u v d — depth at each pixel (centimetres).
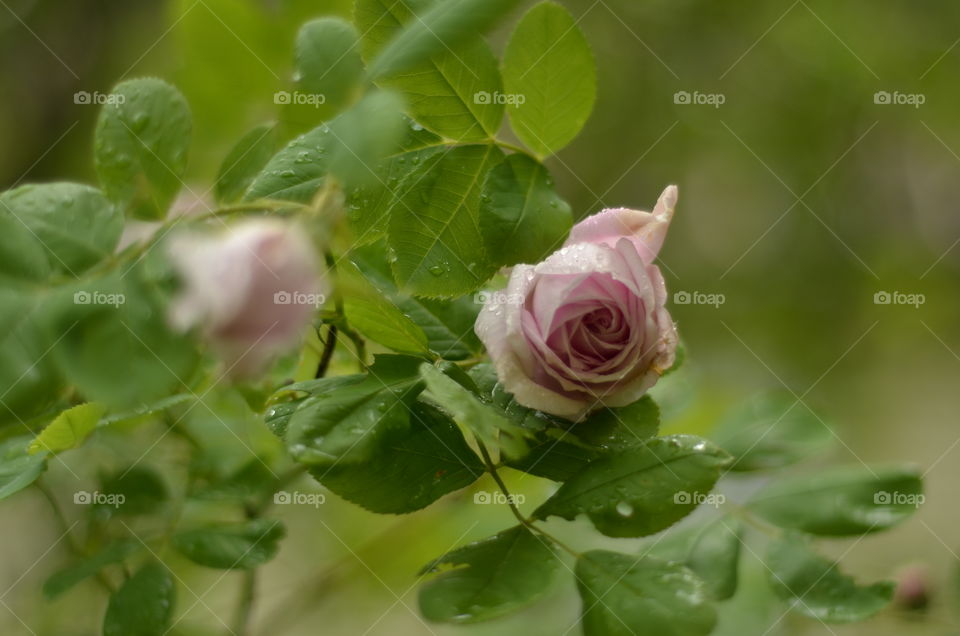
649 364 86
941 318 207
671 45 208
